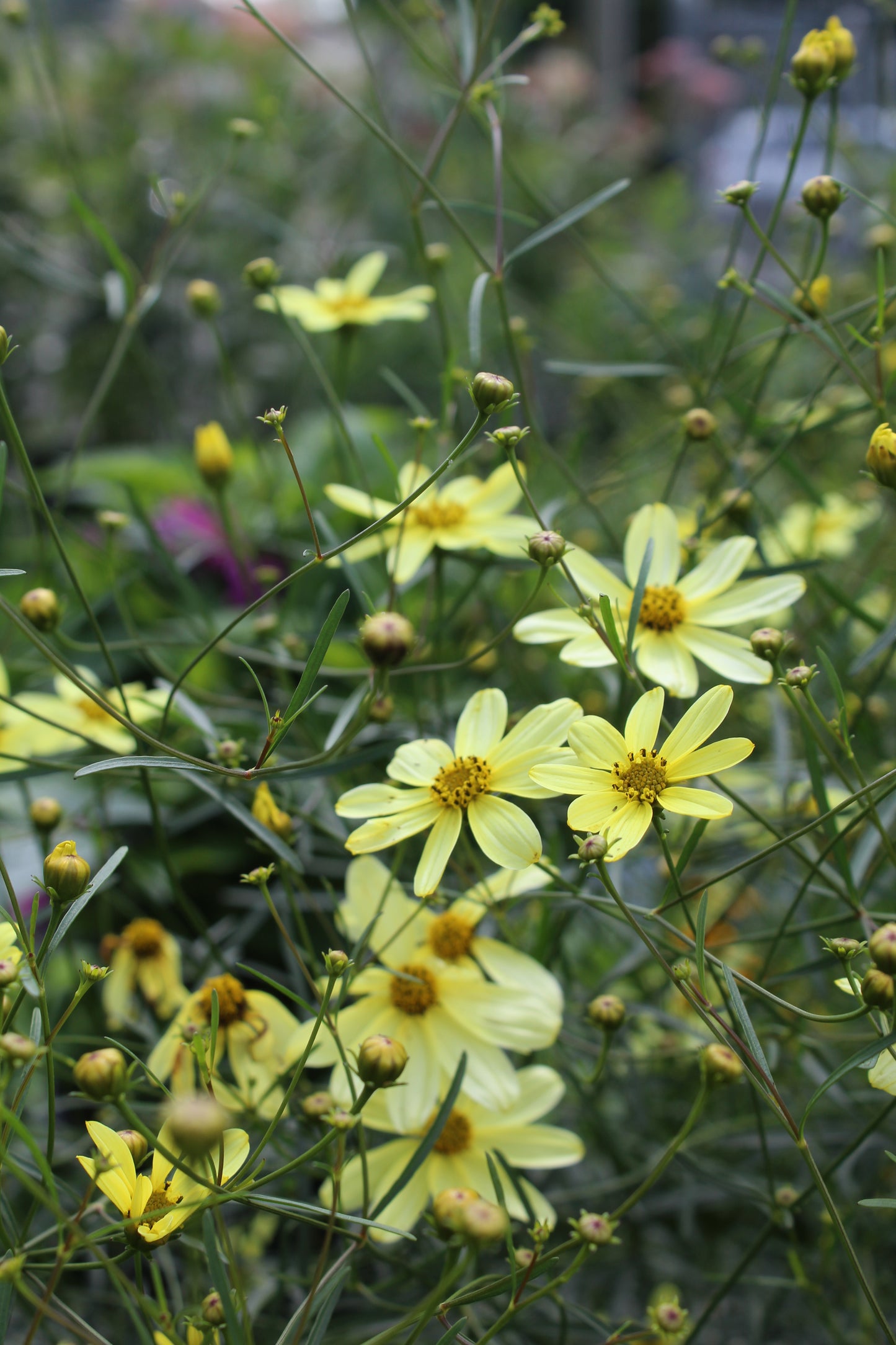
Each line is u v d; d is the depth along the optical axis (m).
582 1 2.30
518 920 0.57
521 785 0.47
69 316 1.35
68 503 0.89
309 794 0.58
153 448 1.12
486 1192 0.49
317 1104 0.48
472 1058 0.49
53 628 0.53
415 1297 0.53
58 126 1.34
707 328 0.75
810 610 0.62
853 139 0.75
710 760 0.45
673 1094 0.58
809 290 0.54
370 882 0.50
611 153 1.72
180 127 1.40
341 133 1.29
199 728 0.52
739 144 1.89
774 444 0.59
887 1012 0.44
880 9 0.66
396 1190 0.45
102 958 0.55
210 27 1.51
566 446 0.97
